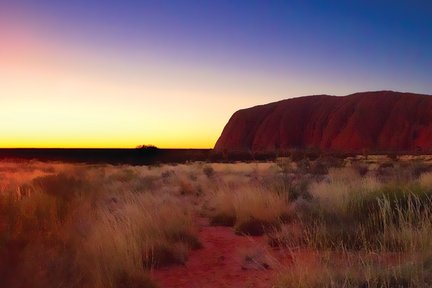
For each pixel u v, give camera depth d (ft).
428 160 146.51
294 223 30.63
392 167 99.45
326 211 30.42
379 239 24.22
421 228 22.94
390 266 17.78
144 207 31.68
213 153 239.09
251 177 76.89
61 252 18.15
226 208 37.65
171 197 45.32
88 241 21.85
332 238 24.64
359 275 17.16
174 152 233.96
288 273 18.02
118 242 21.53
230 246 28.12
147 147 222.48
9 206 24.62
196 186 62.85
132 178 72.28
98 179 54.90
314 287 16.35
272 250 25.12
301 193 44.34
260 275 20.70
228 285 19.57
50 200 29.32
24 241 16.51
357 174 66.85
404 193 29.78
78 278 16.05
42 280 13.78
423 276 15.97
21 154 284.82
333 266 18.81
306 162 114.11
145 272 20.06
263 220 32.83
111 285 17.57
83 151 343.87
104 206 34.27
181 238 27.84
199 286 19.60
